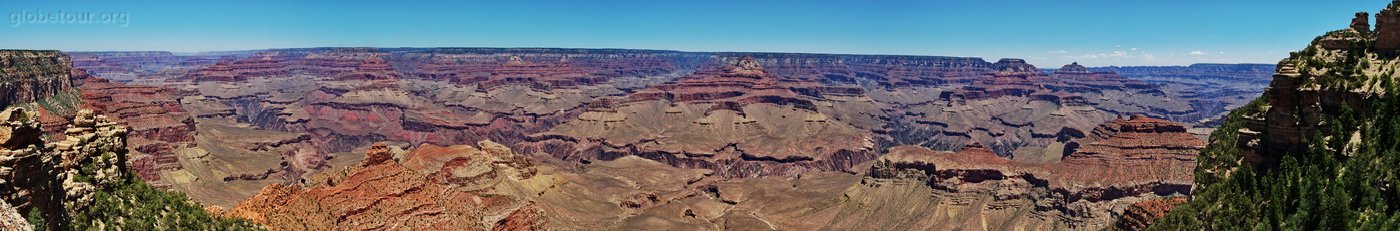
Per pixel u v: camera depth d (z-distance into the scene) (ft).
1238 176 246.88
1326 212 203.41
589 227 636.89
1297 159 232.53
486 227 475.72
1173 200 418.51
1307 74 234.17
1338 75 230.89
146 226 230.68
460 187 604.08
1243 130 260.42
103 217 219.41
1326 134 227.61
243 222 274.57
